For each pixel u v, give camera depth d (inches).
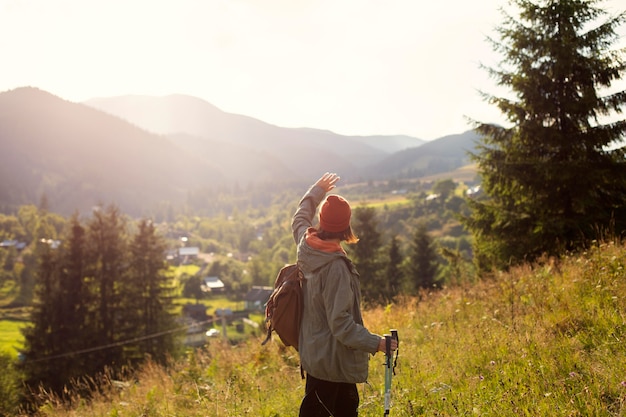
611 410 148.1
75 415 330.6
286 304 132.3
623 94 564.7
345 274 126.3
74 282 1480.1
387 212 7037.4
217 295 4943.4
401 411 175.6
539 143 605.0
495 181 622.2
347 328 122.5
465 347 235.6
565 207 593.6
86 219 1576.0
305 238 132.0
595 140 569.9
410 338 304.8
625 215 577.9
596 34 567.2
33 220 7396.7
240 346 399.2
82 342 1411.2
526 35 587.5
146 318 1577.3
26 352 1390.3
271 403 226.5
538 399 160.9
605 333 209.3
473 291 364.2
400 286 1865.2
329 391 131.6
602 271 290.8
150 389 321.7
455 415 162.4
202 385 293.0
